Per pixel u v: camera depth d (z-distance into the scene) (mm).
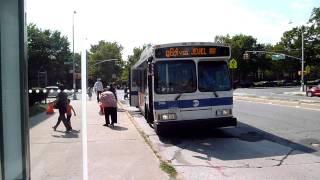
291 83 98438
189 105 13547
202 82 13648
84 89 3613
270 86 97438
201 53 13680
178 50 13602
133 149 10805
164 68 13562
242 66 108125
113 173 8055
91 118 19031
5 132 2881
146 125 17766
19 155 2906
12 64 2879
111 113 16406
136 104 24609
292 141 13102
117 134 13773
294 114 21422
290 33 99062
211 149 12016
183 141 13578
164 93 13516
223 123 13672
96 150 10602
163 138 14211
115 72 131250
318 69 99688
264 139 13656
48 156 9602
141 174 8016
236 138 14031
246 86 96312
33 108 21734
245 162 10031
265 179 8211
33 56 26547
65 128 14789
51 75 29703
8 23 2867
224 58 13852
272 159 10320
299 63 98125
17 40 2871
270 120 19156
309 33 94125
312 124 17156
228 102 13758
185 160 10430
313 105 26672
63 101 14125
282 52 100188
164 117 13461
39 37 26812
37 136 12820
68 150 10453
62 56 32312
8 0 2867
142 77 19156
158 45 13539
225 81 13805
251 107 27547
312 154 10906
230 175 8633
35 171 7996
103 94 16344
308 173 8711
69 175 7699
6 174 2895
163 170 8359
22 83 2889
